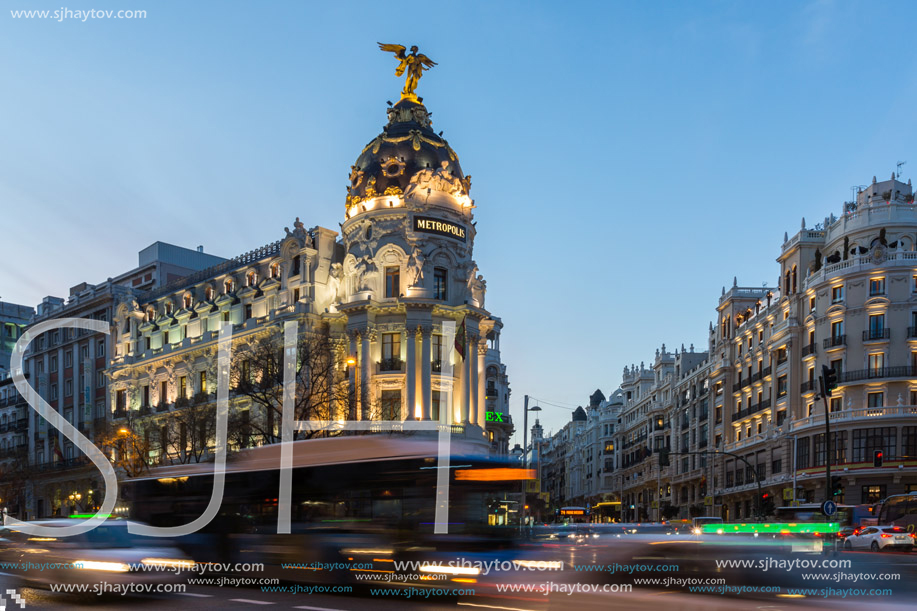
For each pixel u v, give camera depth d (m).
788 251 90.50
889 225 79.88
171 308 100.06
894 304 76.50
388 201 79.75
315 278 82.00
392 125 85.69
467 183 83.19
